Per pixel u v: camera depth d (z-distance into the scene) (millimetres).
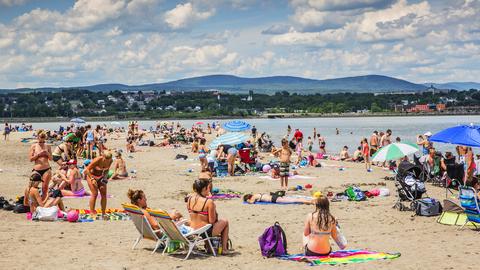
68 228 11953
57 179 17188
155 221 9914
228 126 37000
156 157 34344
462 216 12516
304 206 15531
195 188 9742
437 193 18875
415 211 13992
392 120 177000
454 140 15203
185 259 9227
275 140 63438
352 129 98000
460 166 18906
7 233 11250
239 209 15078
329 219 9289
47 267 8648
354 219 13375
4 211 14047
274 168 22891
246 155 25734
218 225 9680
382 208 14984
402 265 8711
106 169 13406
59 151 20391
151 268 8680
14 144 48062
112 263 8953
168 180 21891
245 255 9578
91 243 10438
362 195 16594
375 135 32062
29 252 9617
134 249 9992
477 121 151500
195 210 9680
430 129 95562
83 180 20859
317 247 9305
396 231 11852
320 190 19141
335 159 33812
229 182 21562
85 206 15273
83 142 30953
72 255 9453
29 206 13844
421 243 10523
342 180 22156
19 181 20859
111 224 12477
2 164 28625
